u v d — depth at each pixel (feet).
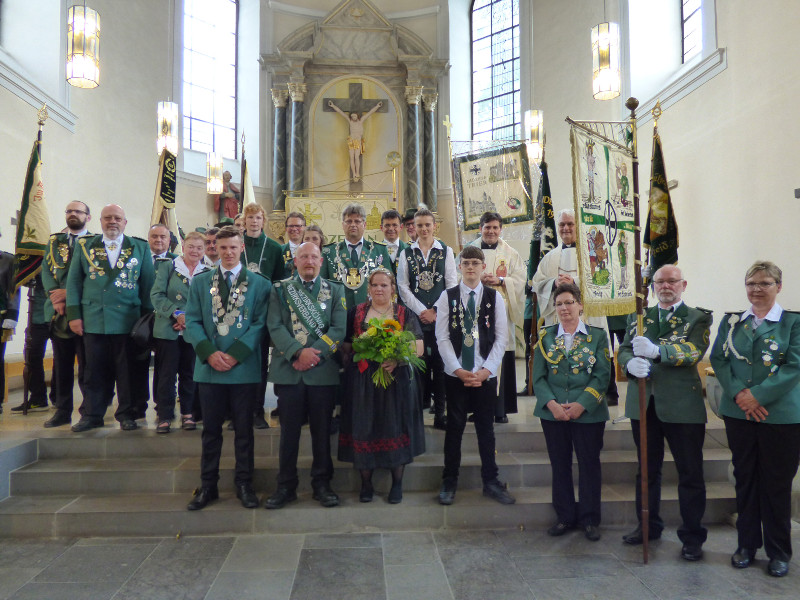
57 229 24.50
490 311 13.07
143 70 32.99
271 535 12.15
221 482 13.60
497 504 12.66
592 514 11.89
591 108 31.40
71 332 15.42
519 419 16.37
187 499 12.90
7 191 21.21
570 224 17.47
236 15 44.42
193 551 11.33
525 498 12.95
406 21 45.62
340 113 43.80
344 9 44.37
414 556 11.14
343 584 10.01
